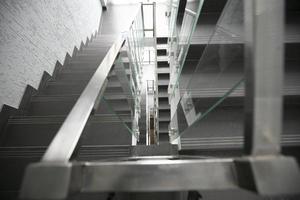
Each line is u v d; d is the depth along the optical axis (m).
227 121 1.45
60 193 0.34
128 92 2.28
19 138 1.64
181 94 1.95
